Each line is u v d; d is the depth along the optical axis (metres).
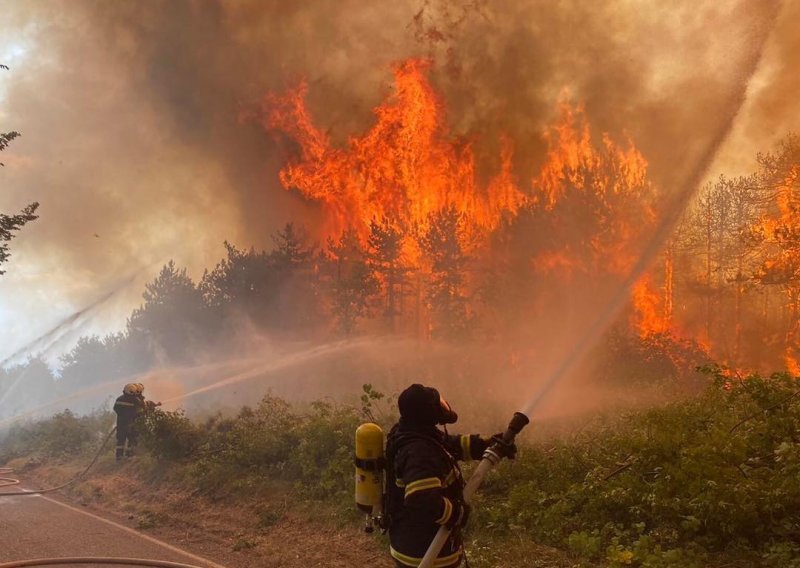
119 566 6.77
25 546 7.62
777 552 5.28
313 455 9.49
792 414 6.59
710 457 6.07
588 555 5.93
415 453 3.65
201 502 9.51
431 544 3.61
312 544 7.27
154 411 12.42
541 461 7.72
